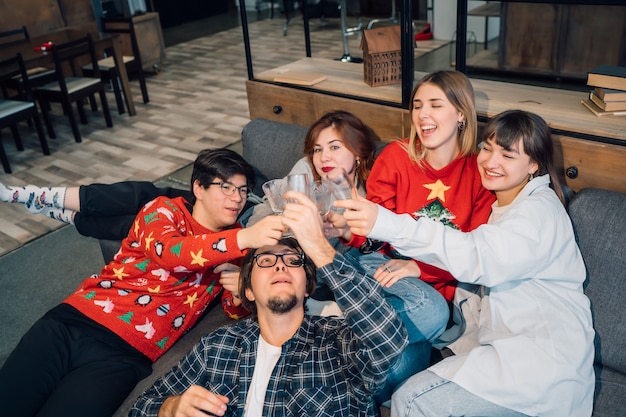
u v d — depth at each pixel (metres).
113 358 1.79
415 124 1.87
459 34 2.35
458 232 1.56
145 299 1.86
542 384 1.50
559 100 2.30
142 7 8.77
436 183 1.92
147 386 1.80
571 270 1.66
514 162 1.66
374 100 2.51
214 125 4.89
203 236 1.63
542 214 1.61
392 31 2.66
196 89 5.95
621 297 1.67
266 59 6.74
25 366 1.71
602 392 1.63
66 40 5.08
